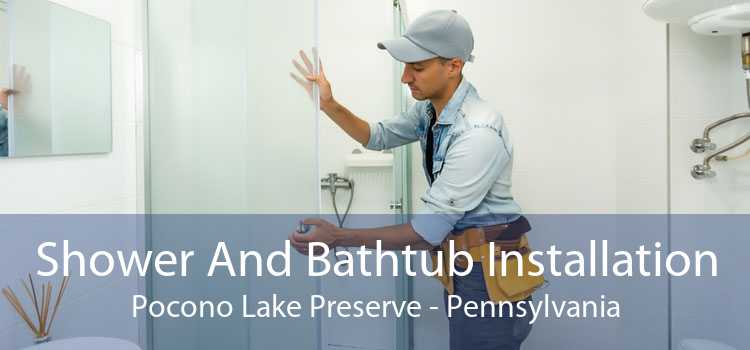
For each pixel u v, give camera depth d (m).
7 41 0.84
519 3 1.87
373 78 1.57
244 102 0.80
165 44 0.95
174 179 0.93
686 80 1.55
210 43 0.83
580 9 1.82
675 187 1.56
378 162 1.61
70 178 1.01
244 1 0.79
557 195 1.88
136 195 1.24
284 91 0.77
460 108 1.17
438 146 1.24
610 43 1.80
